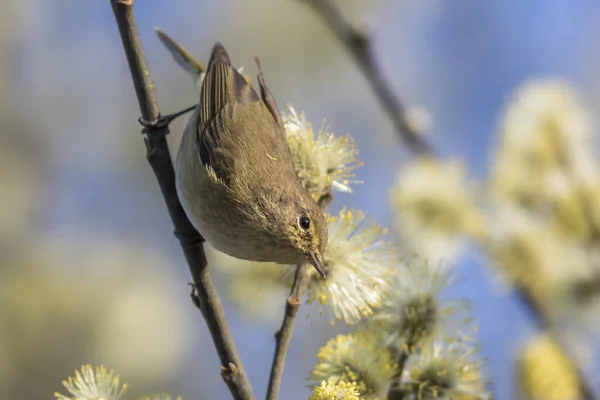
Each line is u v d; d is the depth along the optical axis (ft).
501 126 34.42
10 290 42.22
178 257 46.03
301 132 22.79
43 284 42.37
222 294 27.50
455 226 31.96
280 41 48.24
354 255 20.42
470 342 20.38
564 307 31.71
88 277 43.78
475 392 19.81
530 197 33.04
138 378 41.78
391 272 20.54
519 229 31.96
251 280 26.32
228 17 48.96
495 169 33.73
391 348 20.12
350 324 19.95
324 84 48.16
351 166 22.67
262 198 22.06
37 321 42.29
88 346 42.14
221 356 19.04
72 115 48.57
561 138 33.19
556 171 33.06
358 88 47.98
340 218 21.07
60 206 46.55
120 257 44.68
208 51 48.75
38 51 49.52
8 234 44.62
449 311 20.30
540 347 27.81
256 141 23.18
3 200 45.06
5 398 40.73
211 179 22.48
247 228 22.38
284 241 21.66
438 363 19.77
